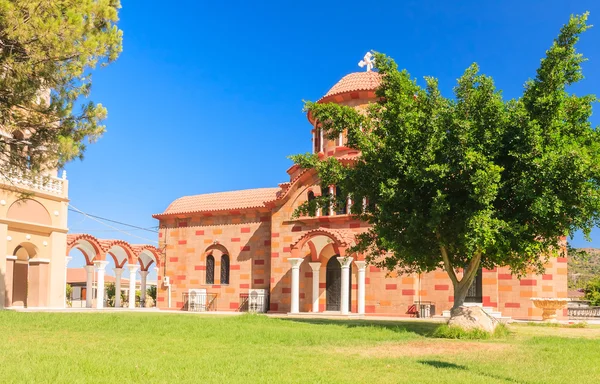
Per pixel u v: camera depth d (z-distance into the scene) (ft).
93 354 41.06
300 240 114.73
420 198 67.92
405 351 50.24
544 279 102.32
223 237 138.82
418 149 66.74
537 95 66.54
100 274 135.44
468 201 64.23
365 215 76.38
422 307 104.42
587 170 59.47
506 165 66.13
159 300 144.97
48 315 76.84
